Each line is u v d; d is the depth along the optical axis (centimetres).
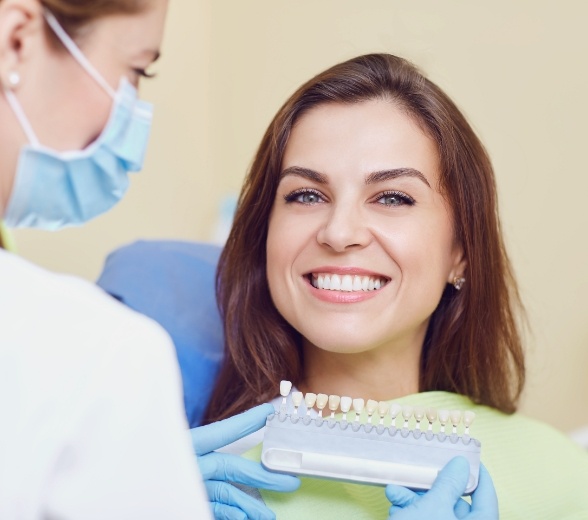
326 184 100
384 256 99
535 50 174
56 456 50
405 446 84
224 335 120
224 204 211
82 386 53
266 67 218
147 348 56
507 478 102
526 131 178
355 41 201
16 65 63
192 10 217
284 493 92
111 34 67
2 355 52
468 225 110
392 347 109
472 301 112
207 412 120
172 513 55
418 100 103
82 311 57
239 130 225
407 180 100
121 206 195
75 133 71
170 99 211
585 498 102
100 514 52
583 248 172
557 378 181
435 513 78
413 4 190
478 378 113
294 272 102
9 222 76
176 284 136
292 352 114
